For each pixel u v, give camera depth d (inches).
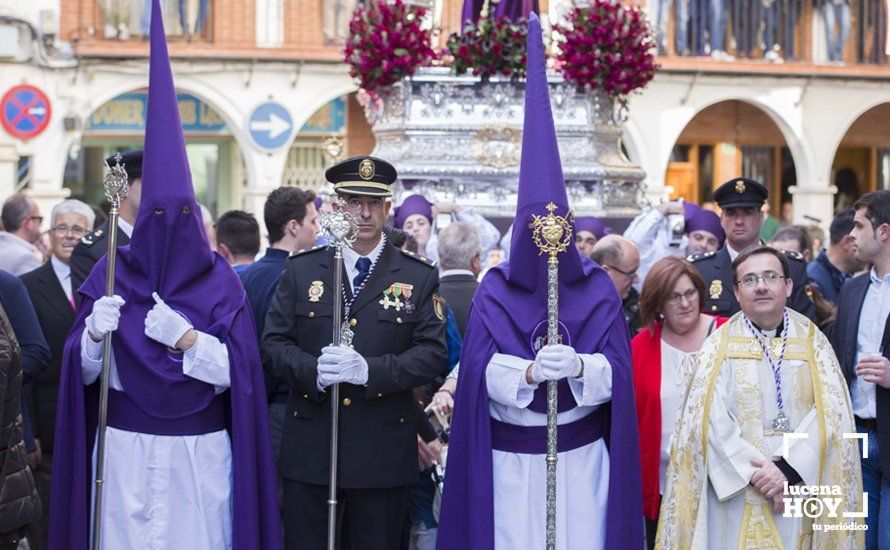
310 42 821.9
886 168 1002.1
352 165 241.0
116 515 223.5
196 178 1024.2
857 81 909.8
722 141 953.5
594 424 228.1
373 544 243.1
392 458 240.7
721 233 357.1
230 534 230.4
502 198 397.7
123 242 252.5
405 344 242.7
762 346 226.1
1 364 210.7
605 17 400.2
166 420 224.4
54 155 773.9
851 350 260.2
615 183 414.6
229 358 226.8
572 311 224.4
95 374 227.1
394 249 249.0
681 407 230.7
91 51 773.9
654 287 258.4
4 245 344.5
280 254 277.3
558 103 405.7
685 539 225.1
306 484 240.7
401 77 398.6
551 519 213.3
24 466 219.5
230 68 805.9
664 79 870.4
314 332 241.8
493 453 225.1
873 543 256.1
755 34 904.3
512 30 393.1
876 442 255.1
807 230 525.0
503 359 220.1
